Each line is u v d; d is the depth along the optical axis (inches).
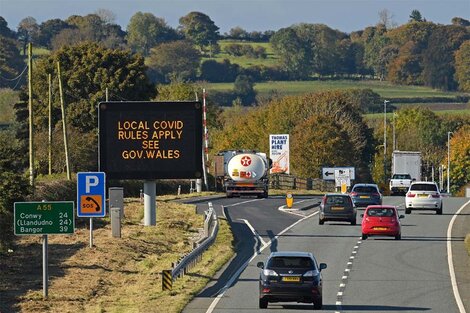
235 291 3275.1
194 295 3189.0
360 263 4023.1
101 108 4982.8
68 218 3051.2
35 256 4146.2
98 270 3806.6
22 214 3034.0
